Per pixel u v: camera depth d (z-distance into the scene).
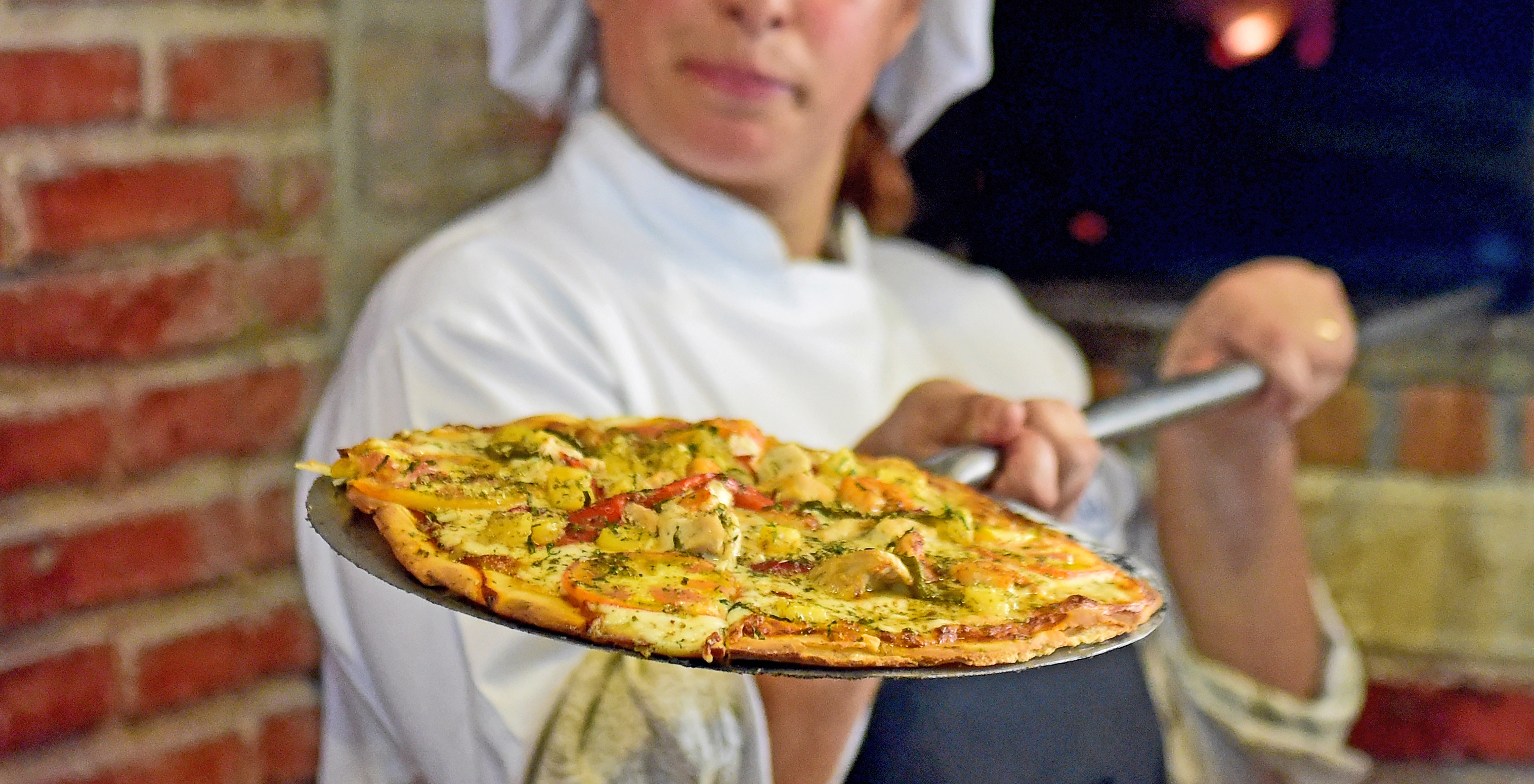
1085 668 1.03
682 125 0.99
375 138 1.25
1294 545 1.15
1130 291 1.46
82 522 1.14
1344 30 1.41
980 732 0.96
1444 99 1.40
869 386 1.06
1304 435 1.39
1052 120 1.45
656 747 0.72
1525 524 1.38
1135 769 1.03
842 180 1.26
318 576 0.85
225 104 1.17
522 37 1.06
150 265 1.15
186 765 1.21
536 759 0.73
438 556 0.57
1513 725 1.42
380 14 1.23
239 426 1.21
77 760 1.15
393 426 0.85
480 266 0.93
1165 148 1.45
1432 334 1.37
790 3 0.96
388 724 0.83
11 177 1.08
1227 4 1.41
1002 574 0.62
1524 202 1.40
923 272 1.29
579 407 0.88
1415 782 1.44
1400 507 1.39
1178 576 1.17
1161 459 1.17
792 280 1.05
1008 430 0.81
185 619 1.20
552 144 1.33
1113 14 1.43
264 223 1.21
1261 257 1.45
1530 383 1.37
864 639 0.54
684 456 0.69
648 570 0.58
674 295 1.00
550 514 0.63
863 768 0.93
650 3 0.96
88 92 1.10
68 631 1.14
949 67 1.18
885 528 0.64
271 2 1.19
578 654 0.75
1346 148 1.42
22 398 1.10
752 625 0.54
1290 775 1.14
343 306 1.26
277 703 1.25
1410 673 1.41
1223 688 1.14
